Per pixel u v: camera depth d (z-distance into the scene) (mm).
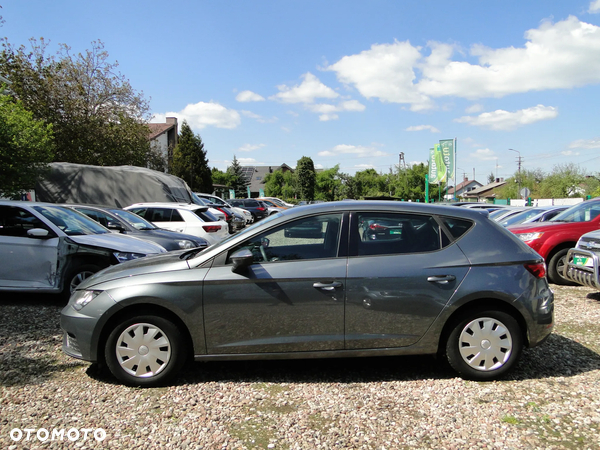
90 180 14992
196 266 3684
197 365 4137
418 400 3422
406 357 4352
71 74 22188
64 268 6184
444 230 3822
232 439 2871
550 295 3809
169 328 3602
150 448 2775
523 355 4348
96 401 3400
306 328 3621
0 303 6410
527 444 2816
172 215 11406
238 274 3611
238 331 3613
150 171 15836
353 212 3850
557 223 8367
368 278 3619
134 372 3621
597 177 61375
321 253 3734
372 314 3631
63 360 4242
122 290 3596
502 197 74188
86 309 3621
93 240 6406
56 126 20906
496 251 3754
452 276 3652
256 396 3486
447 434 2939
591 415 3176
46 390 3594
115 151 22906
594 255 6039
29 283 6180
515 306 3646
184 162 51281
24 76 20234
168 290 3572
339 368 4070
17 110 11875
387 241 3787
